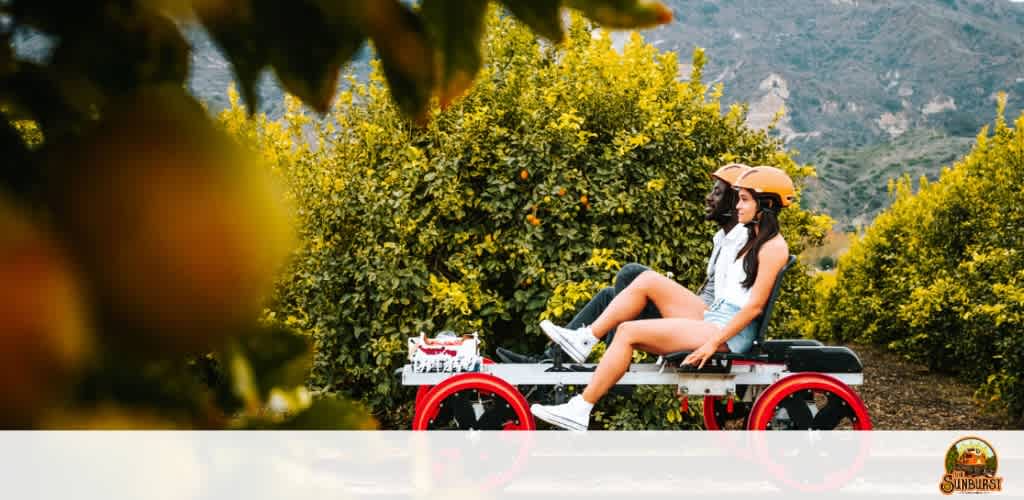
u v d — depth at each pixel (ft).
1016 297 18.19
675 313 13.73
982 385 19.33
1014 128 25.49
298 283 16.11
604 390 12.68
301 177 16.02
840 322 33.06
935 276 26.27
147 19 0.70
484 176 17.07
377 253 16.40
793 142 410.31
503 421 12.87
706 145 18.19
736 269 13.39
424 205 16.96
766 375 13.15
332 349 16.72
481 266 16.53
